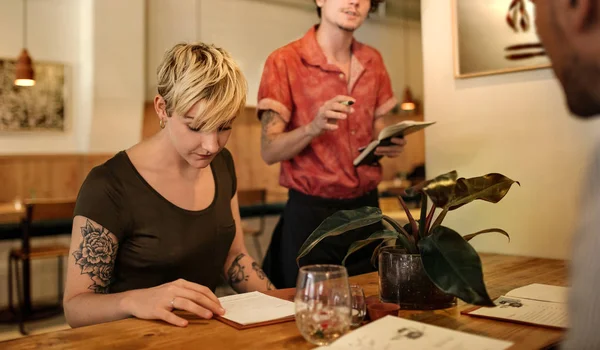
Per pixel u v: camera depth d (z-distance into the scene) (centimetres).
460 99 197
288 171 191
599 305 54
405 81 821
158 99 133
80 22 545
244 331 103
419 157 853
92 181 135
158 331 104
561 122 173
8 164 514
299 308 94
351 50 196
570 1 64
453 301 119
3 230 404
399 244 130
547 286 134
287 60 187
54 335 102
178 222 142
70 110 546
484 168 192
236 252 164
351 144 190
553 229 177
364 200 192
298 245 189
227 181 160
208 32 604
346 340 91
